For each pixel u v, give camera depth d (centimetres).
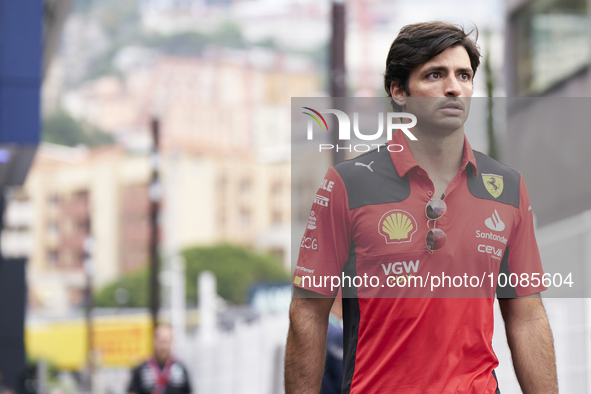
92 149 11669
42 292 10500
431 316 300
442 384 297
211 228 11438
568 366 577
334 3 1550
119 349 5194
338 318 458
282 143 12794
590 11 1278
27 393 1794
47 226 11169
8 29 1166
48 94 13538
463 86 311
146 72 14075
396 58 314
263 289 5847
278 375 1784
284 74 14325
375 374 302
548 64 1427
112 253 11106
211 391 2458
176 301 6272
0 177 1769
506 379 599
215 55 14912
